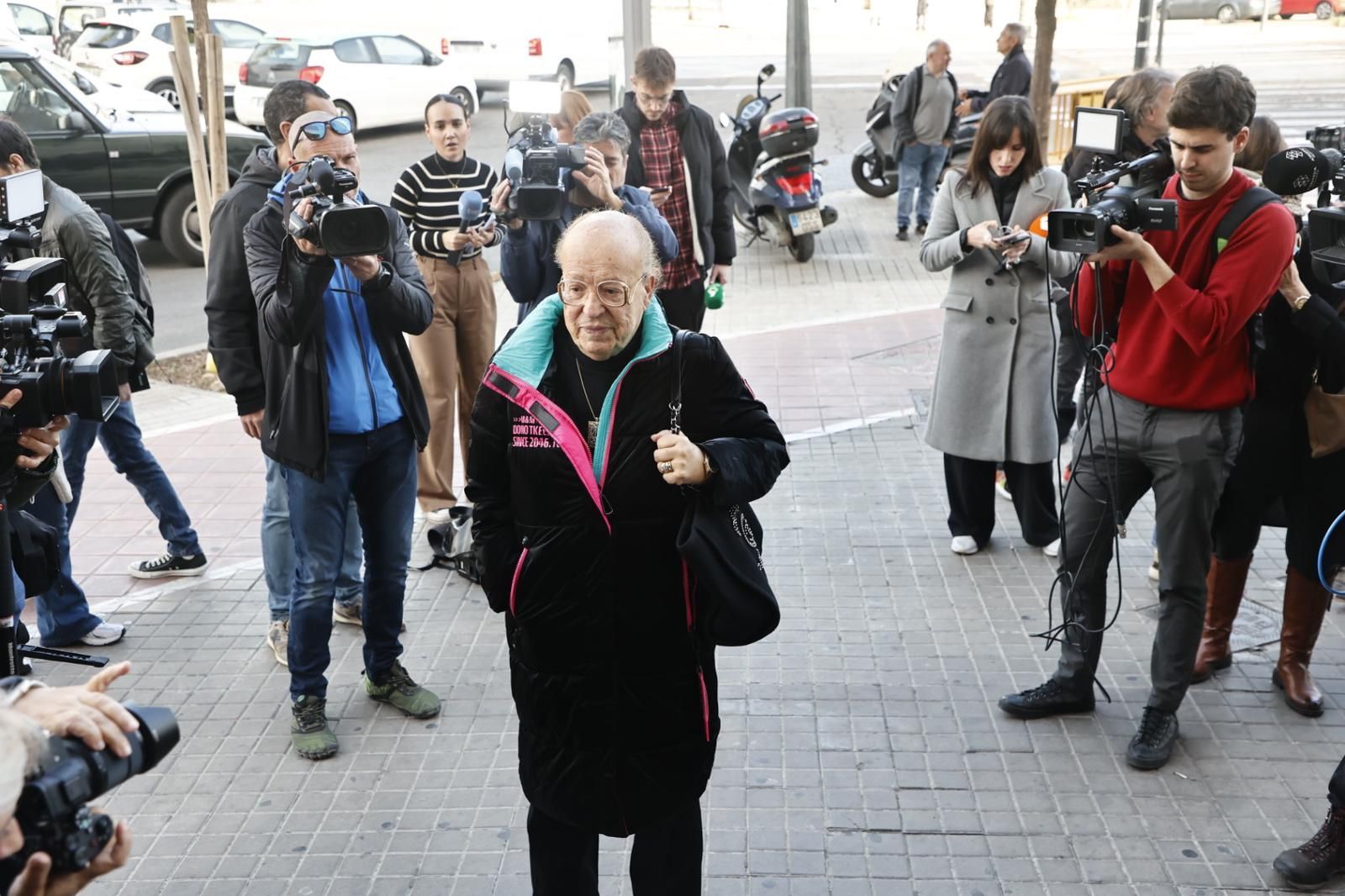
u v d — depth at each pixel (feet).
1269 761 12.97
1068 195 16.43
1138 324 12.36
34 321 8.75
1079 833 11.87
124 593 17.42
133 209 36.32
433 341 17.93
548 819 9.64
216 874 11.55
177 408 25.72
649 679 9.12
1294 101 62.23
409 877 11.48
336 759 13.37
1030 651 15.24
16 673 9.18
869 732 13.61
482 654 15.52
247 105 59.77
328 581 13.26
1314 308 12.12
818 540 18.56
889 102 44.14
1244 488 13.28
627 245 8.75
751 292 34.01
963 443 17.10
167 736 5.88
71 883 5.41
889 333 29.40
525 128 16.61
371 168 53.36
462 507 18.03
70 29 71.31
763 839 11.84
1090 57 89.81
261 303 12.56
